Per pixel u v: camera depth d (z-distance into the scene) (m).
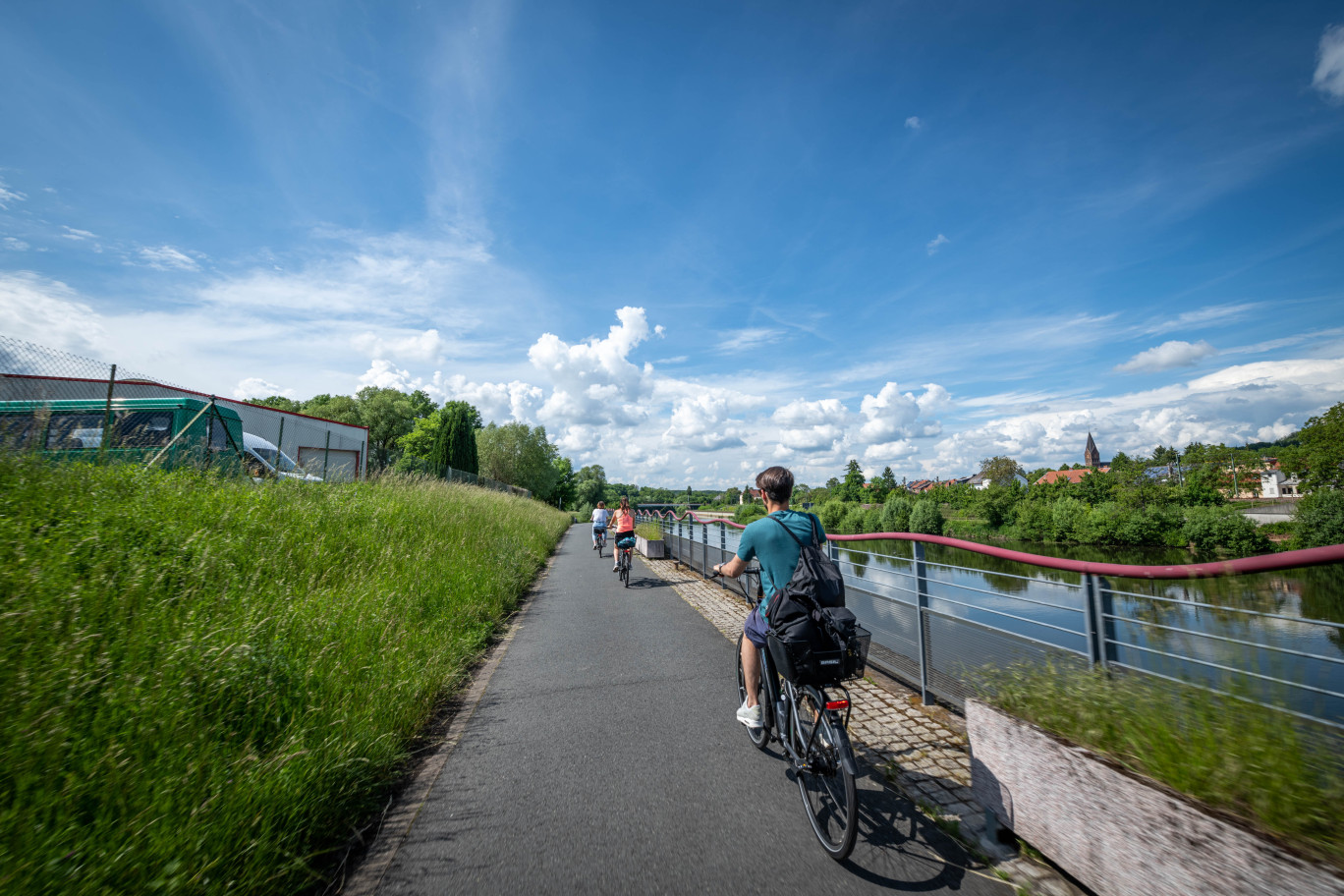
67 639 3.11
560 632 6.91
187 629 3.61
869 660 5.09
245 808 2.48
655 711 4.26
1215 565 2.23
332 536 6.91
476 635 6.24
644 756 3.52
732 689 4.75
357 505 8.34
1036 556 3.23
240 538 5.55
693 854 2.52
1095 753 2.17
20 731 2.41
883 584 4.94
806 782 2.82
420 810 2.97
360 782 3.00
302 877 2.37
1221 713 2.19
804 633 2.60
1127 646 2.72
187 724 2.90
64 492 5.05
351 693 3.73
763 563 3.02
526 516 18.44
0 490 4.69
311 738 3.18
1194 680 2.40
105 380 6.89
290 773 2.73
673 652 5.89
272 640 3.89
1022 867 2.37
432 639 5.53
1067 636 3.12
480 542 10.13
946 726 3.79
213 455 7.55
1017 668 3.14
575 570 13.28
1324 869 1.50
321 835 2.65
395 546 7.67
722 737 3.78
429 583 6.94
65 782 2.37
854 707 4.12
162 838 2.22
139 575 4.00
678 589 10.17
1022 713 2.69
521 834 2.72
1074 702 2.58
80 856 2.06
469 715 4.30
